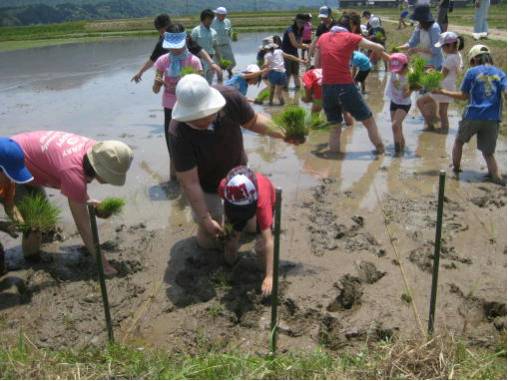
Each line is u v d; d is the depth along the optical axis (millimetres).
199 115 4445
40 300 4691
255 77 7676
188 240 5664
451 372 3482
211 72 10039
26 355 3846
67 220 6289
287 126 5203
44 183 5117
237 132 5016
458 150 7461
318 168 7848
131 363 3762
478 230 5801
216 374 3561
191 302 4590
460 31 23609
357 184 7172
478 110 6996
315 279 4809
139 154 8719
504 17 31797
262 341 4082
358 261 5090
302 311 4371
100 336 4219
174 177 7453
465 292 4633
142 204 6680
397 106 8336
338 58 7883
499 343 3990
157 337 4180
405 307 4410
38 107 12797
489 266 5070
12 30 48875
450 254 5262
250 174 4516
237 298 4586
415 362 3596
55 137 5055
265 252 4621
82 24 53188
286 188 7066
